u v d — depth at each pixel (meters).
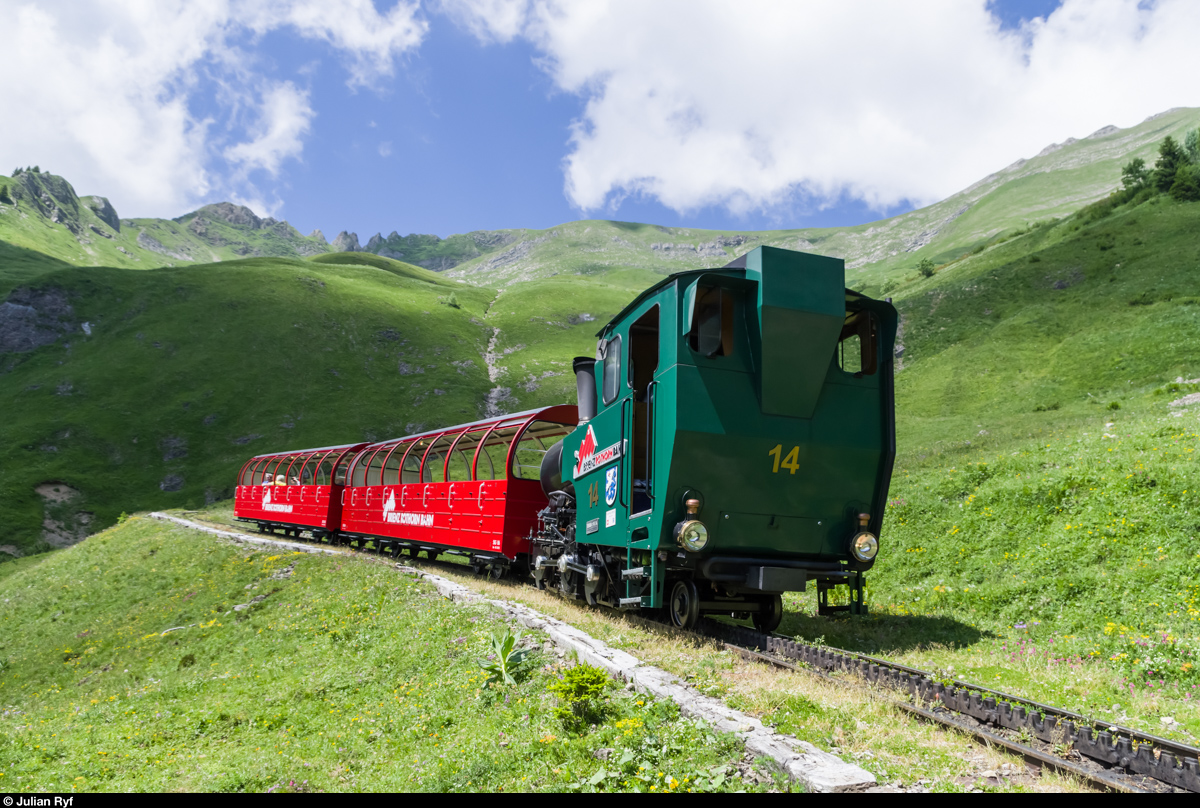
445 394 102.00
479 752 6.07
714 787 4.45
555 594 13.32
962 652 8.60
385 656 10.89
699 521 8.21
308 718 9.20
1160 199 70.94
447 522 18.27
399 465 22.61
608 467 10.09
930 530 14.88
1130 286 54.69
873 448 8.98
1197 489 11.26
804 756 4.77
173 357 103.88
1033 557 11.77
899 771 4.66
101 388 95.31
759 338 8.25
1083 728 5.15
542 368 114.38
